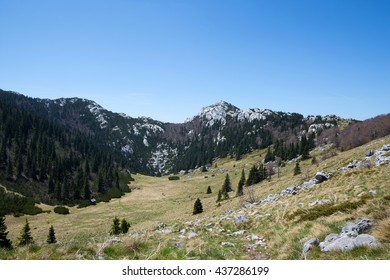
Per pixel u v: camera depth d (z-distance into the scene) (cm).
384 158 3519
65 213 10744
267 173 12638
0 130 15712
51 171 14175
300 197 2973
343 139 15638
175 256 1117
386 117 13975
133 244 1157
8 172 12469
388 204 1552
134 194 14462
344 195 2242
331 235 1119
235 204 5588
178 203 11450
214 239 1623
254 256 1281
